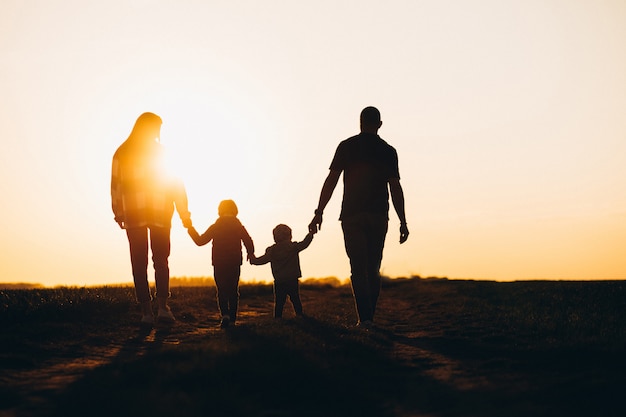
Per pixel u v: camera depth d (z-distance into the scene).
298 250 11.65
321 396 5.25
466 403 5.14
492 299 14.74
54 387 5.65
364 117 9.92
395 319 11.84
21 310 10.20
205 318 11.80
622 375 5.76
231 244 10.81
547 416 4.63
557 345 7.36
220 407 4.76
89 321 9.97
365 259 9.59
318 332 8.39
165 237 9.86
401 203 9.84
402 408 5.11
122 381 5.50
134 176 9.70
